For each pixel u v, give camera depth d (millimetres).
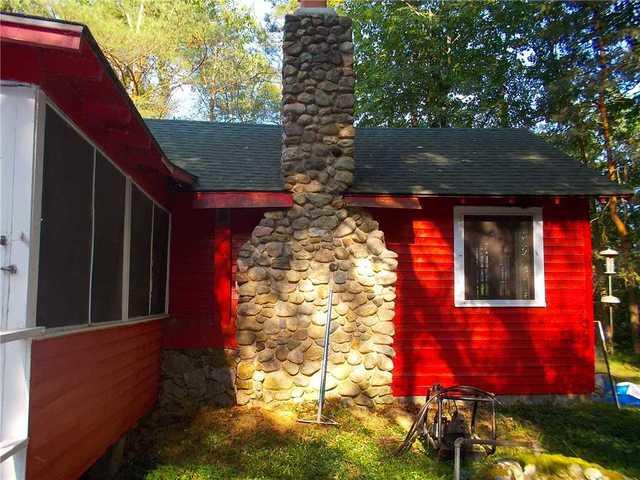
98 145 3791
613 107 13273
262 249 6410
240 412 6008
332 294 6367
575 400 7160
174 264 6914
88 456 3793
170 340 6746
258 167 7285
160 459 4863
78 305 3457
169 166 5332
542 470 3424
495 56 17547
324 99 6625
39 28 2568
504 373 7094
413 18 16516
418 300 7086
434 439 5062
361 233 6504
